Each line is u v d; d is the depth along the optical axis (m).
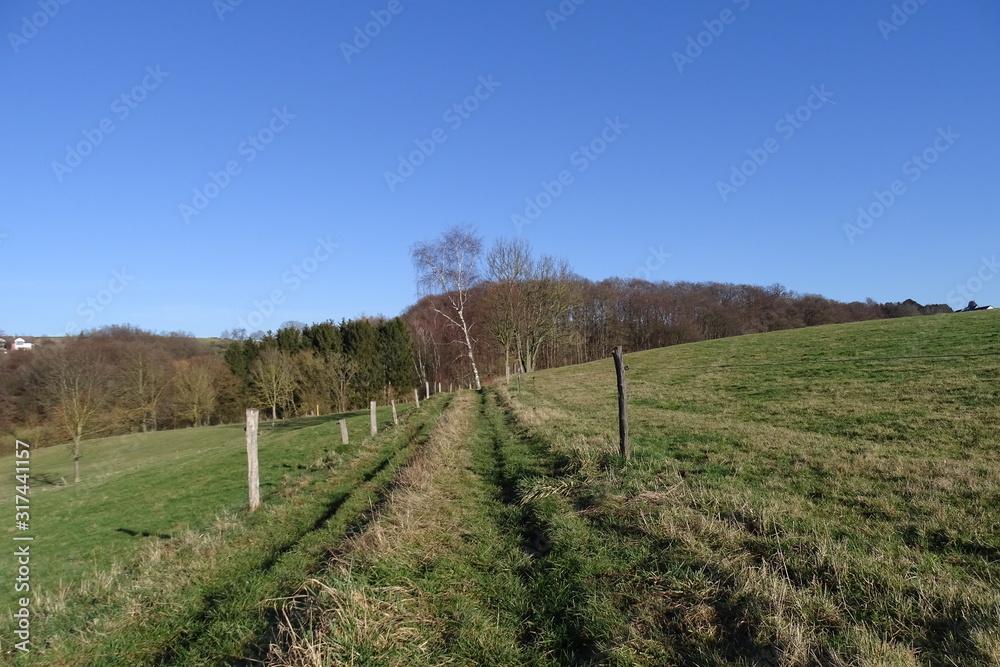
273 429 33.78
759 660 3.73
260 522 9.12
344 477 12.52
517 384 36.59
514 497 8.59
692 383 27.00
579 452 10.36
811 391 20.03
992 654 3.46
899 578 4.61
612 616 4.55
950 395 15.93
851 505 6.75
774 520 6.10
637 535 6.18
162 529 9.98
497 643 4.37
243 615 5.37
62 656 5.06
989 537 5.46
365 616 4.45
